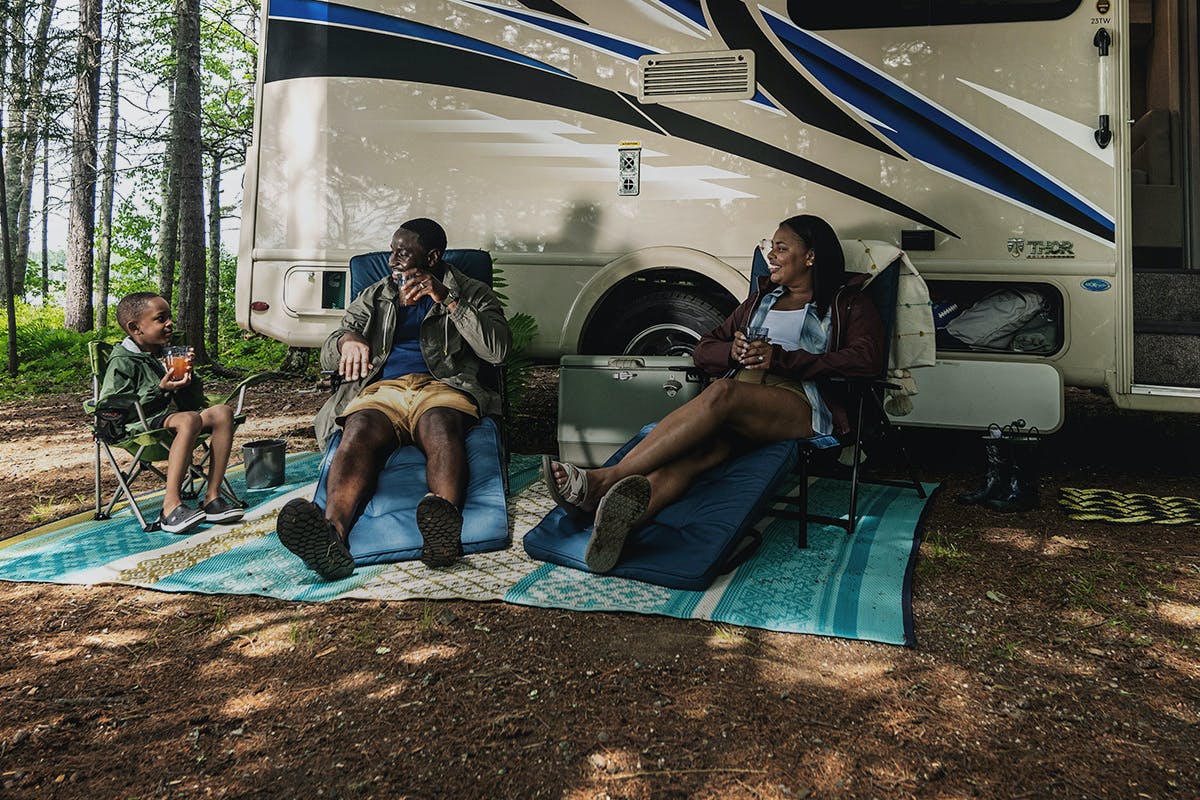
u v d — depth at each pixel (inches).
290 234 187.9
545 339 182.1
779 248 134.3
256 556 120.7
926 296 139.8
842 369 123.4
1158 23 222.5
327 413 142.3
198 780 69.9
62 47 414.3
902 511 142.0
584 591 107.0
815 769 70.2
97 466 139.4
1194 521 136.6
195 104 371.2
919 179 163.9
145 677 87.4
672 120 174.2
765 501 114.3
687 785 68.3
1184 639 95.0
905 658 90.4
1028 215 159.5
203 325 370.6
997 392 162.2
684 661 89.4
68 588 110.3
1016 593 108.5
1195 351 167.8
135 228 668.7
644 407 163.2
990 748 73.5
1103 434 216.4
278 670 88.4
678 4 173.5
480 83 181.8
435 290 134.0
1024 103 159.0
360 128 185.6
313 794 67.8
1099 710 79.9
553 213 180.2
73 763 72.5
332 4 186.9
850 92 166.6
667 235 175.6
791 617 99.6
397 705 81.1
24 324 450.6
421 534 112.3
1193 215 202.7
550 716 78.8
